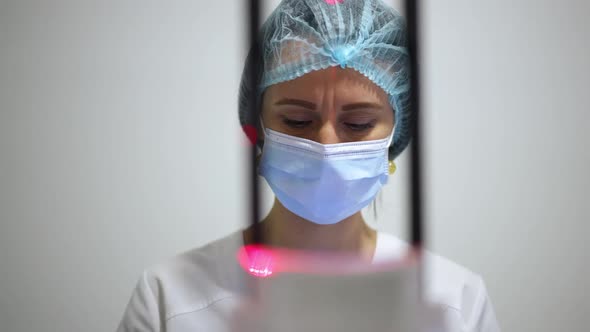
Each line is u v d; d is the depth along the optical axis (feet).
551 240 5.55
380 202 5.07
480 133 5.51
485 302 3.99
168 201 5.66
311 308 3.78
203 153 5.65
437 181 5.51
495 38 5.48
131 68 5.62
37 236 5.61
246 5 3.68
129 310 3.82
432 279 3.93
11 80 5.54
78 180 5.63
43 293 5.62
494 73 5.49
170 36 5.62
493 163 5.52
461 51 5.49
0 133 5.54
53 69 5.57
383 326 3.76
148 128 5.65
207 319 3.70
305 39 3.35
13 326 5.59
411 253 3.94
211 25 5.62
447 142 5.51
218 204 5.66
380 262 3.93
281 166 3.54
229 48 5.63
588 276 5.55
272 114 3.53
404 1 3.80
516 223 5.56
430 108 5.50
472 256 5.55
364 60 3.34
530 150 5.52
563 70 5.47
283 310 3.76
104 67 5.61
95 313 5.65
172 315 3.66
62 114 5.59
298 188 3.53
